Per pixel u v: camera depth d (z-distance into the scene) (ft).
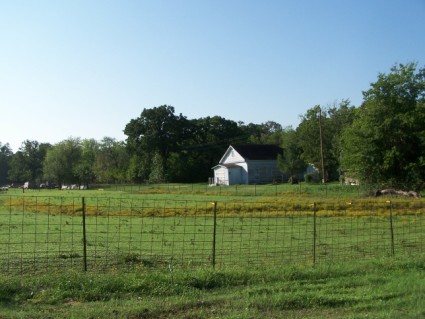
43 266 31.24
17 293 23.53
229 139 329.31
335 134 194.18
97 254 37.24
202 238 49.78
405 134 125.29
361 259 34.86
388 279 27.84
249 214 76.28
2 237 49.52
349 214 74.18
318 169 203.51
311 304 22.79
